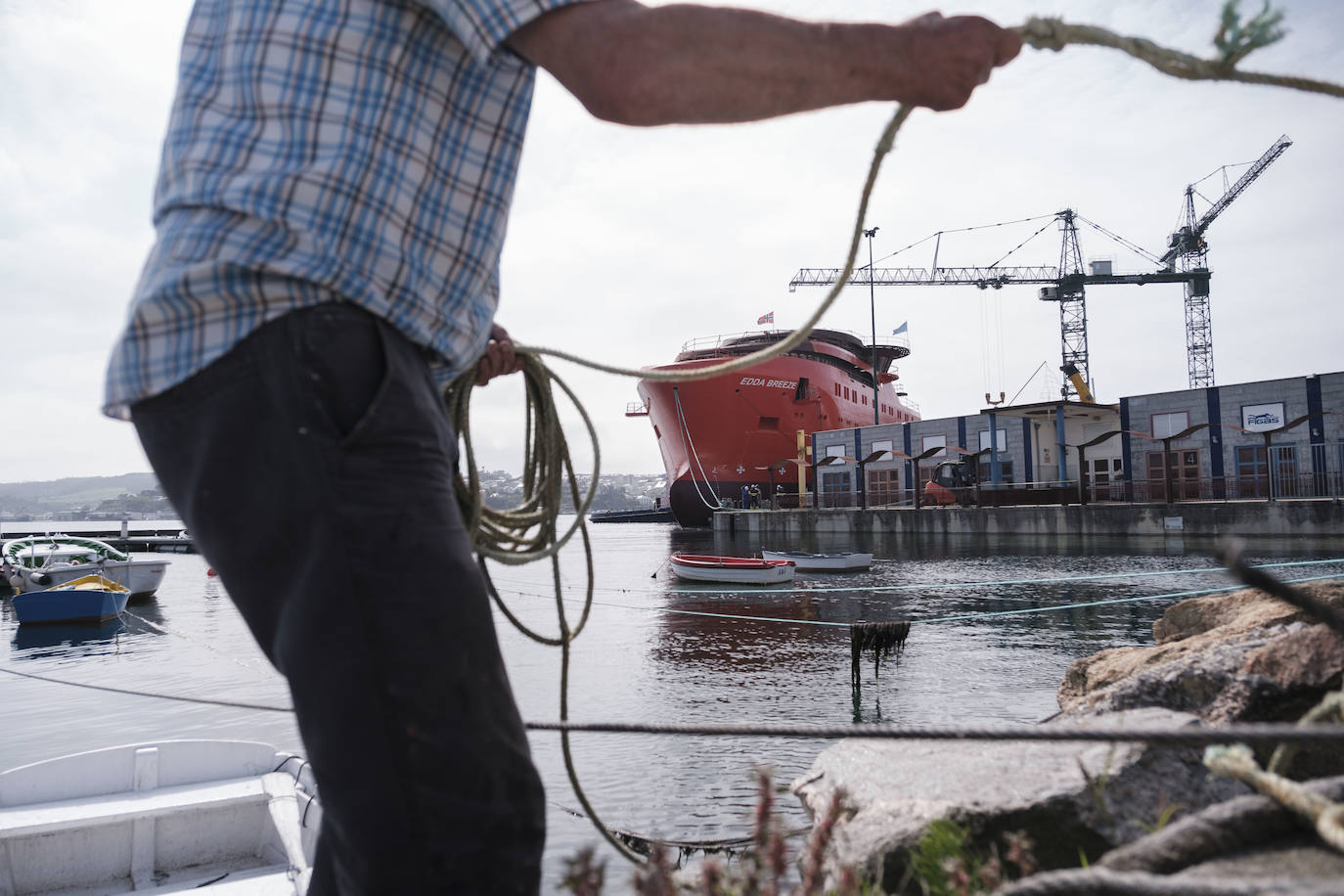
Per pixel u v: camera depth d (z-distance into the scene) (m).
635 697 11.07
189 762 4.49
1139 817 2.22
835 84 1.10
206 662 15.88
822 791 2.87
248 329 1.07
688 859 3.55
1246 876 1.09
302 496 1.05
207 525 1.13
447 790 1.07
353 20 1.14
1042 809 2.22
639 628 16.95
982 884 1.66
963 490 44.03
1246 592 5.06
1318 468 32.38
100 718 11.09
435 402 1.23
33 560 25.91
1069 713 3.45
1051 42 1.17
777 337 58.78
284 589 1.09
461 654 1.11
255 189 1.08
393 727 1.04
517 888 1.14
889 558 34.50
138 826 4.00
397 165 1.14
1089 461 44.41
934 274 72.75
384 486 1.08
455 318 1.25
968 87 1.15
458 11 1.07
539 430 2.21
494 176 1.26
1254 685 2.87
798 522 49.88
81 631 20.88
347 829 1.07
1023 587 22.55
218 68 1.20
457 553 1.16
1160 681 3.12
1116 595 20.16
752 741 8.25
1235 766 1.30
